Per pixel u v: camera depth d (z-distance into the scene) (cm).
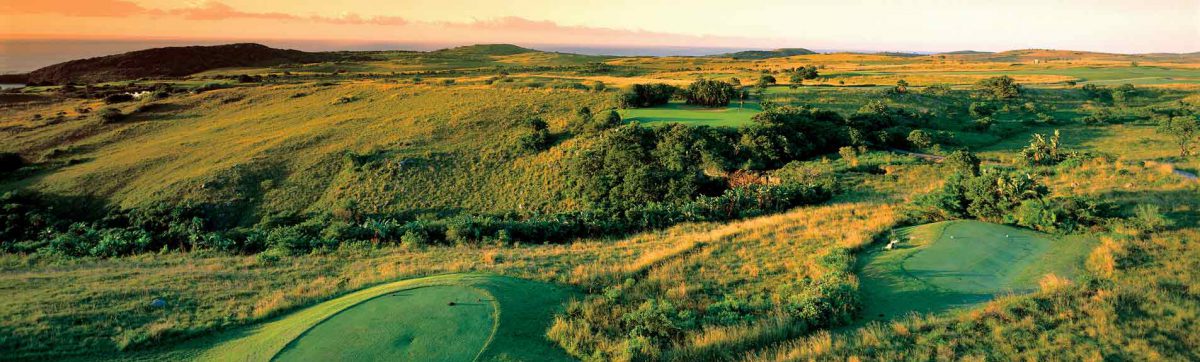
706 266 2364
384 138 6881
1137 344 1310
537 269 2350
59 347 1343
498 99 8831
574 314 1744
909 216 3008
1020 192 2720
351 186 5516
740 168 5231
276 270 2378
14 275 2152
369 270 2348
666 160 5266
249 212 5191
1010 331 1425
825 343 1437
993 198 2753
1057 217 2497
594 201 4888
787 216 3434
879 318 1655
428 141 6656
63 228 4847
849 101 8444
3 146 7419
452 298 1716
